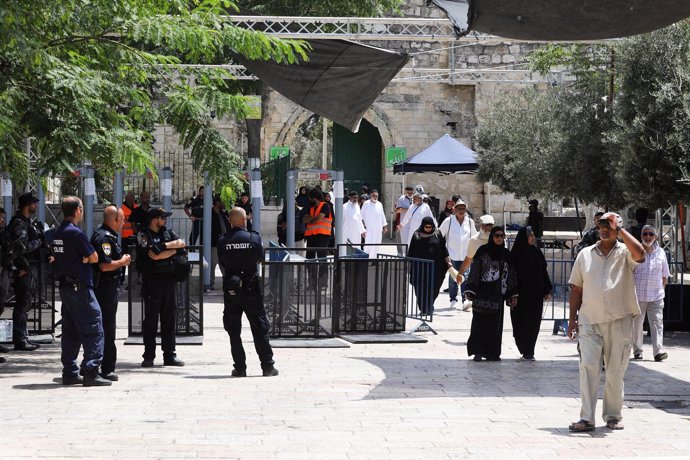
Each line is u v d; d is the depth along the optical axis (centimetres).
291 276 2167
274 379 1683
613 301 1281
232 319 1708
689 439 1239
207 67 2306
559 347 2155
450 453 1134
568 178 3700
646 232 1950
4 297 1972
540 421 1345
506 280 1941
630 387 1648
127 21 1923
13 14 1594
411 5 6150
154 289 1819
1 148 1778
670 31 2800
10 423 1266
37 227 2178
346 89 2631
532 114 4638
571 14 1482
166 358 1842
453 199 3691
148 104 2072
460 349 2102
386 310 2258
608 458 1120
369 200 3838
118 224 1647
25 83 1834
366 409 1408
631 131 2734
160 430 1233
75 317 1574
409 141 6284
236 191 2159
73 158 1836
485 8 1502
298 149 8425
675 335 2372
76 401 1443
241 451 1120
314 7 4222
